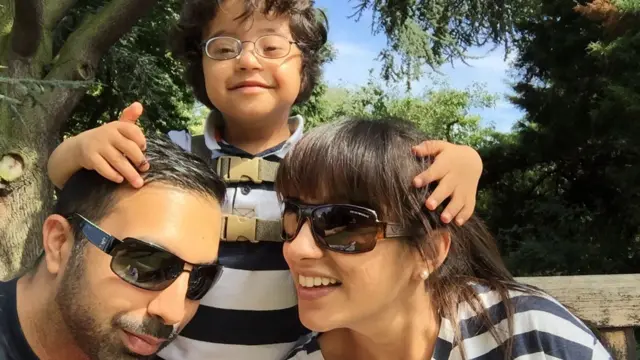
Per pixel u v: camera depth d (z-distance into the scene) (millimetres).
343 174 477
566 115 3078
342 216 482
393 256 494
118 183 492
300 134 728
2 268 1611
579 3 2848
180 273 496
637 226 2852
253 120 684
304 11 728
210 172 533
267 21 689
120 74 2775
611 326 668
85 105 3041
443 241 515
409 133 518
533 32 3188
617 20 2408
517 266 2684
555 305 507
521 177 3584
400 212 486
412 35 2570
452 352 514
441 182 490
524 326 494
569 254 2639
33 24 1623
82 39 1777
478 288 535
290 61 703
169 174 503
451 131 6715
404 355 539
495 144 3672
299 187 495
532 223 3221
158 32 2883
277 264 647
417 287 518
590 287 670
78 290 484
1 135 1613
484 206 3529
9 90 826
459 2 2600
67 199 510
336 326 506
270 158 696
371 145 486
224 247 643
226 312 628
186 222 498
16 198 1639
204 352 626
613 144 2877
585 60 2959
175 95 3172
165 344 521
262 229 643
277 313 642
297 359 587
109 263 479
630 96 2295
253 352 632
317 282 505
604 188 3115
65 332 492
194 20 730
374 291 492
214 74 689
